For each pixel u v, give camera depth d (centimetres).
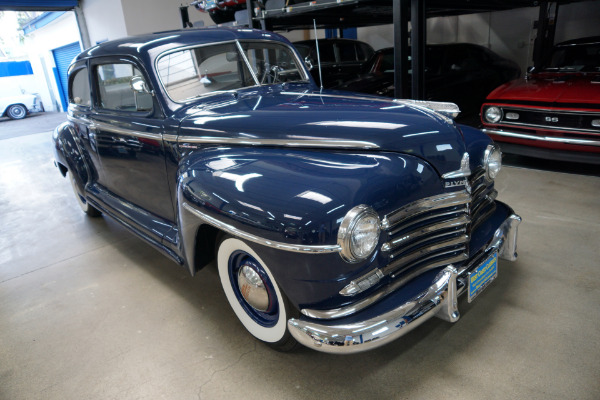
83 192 375
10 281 310
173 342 223
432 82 612
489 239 206
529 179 414
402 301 165
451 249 191
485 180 219
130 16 980
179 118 240
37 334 241
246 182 176
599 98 370
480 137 223
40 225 425
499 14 888
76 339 233
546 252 276
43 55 1770
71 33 1445
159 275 300
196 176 197
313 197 156
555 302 226
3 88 1909
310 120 201
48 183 589
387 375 186
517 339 201
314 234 151
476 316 220
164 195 260
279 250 159
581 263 260
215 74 272
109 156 302
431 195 180
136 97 262
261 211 162
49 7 1073
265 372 195
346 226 150
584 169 430
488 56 725
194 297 266
